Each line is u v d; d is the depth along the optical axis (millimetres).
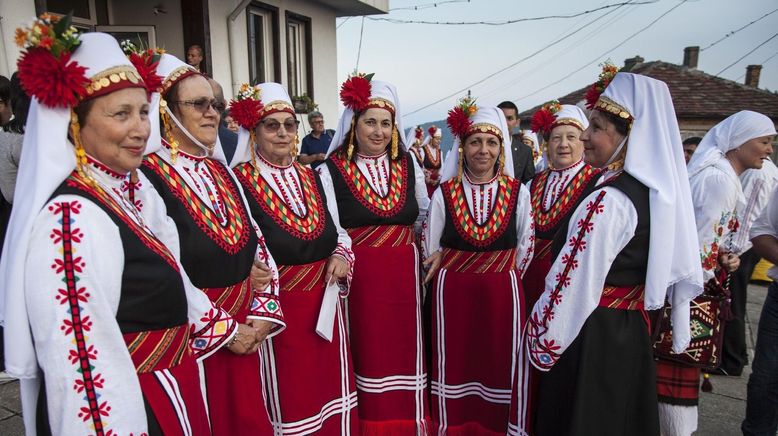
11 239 1119
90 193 1166
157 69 1686
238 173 2139
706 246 2160
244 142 2156
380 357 2529
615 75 1712
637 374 1672
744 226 3252
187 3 5684
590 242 1584
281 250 2066
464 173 2625
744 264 3400
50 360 1083
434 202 2629
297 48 7977
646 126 1626
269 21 7203
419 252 2768
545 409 1748
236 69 6344
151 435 1252
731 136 2549
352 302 2549
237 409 1792
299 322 2109
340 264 2229
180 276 1362
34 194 1099
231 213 1799
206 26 5734
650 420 1677
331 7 8469
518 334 2502
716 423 2877
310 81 8156
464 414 2621
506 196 2543
